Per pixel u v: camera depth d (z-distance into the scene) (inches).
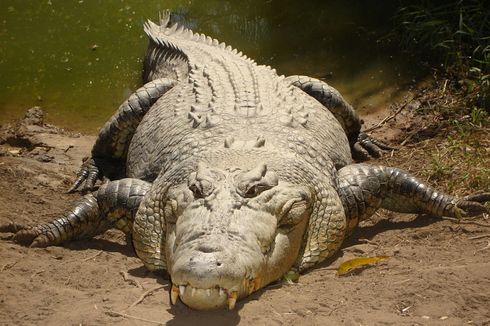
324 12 630.5
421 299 285.3
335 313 276.2
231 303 267.3
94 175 455.8
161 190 347.9
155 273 337.4
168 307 285.4
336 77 566.6
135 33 626.8
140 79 584.7
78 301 288.8
